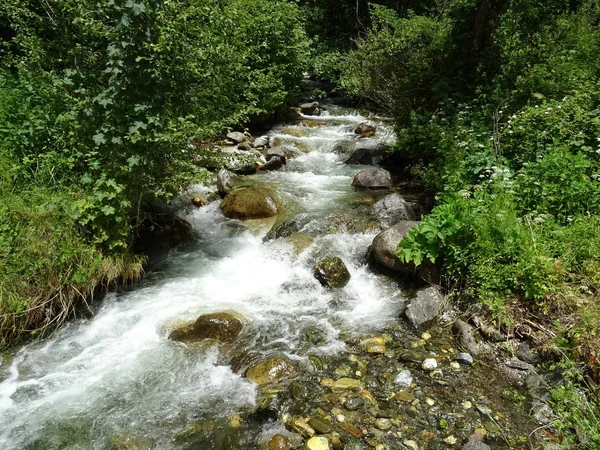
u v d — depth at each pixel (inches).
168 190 213.3
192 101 212.7
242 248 253.1
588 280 165.2
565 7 409.7
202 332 178.2
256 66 458.9
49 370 161.2
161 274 228.1
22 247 176.7
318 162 378.0
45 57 236.7
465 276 191.3
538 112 240.1
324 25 794.8
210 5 255.3
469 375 154.2
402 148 319.3
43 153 216.7
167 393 149.9
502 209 191.3
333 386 149.2
